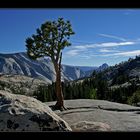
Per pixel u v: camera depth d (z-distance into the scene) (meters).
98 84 133.50
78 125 12.81
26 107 11.03
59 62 41.69
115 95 125.00
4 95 11.44
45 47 41.78
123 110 39.28
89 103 43.91
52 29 41.50
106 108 39.66
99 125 12.94
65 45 41.59
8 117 10.45
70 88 113.38
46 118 10.95
